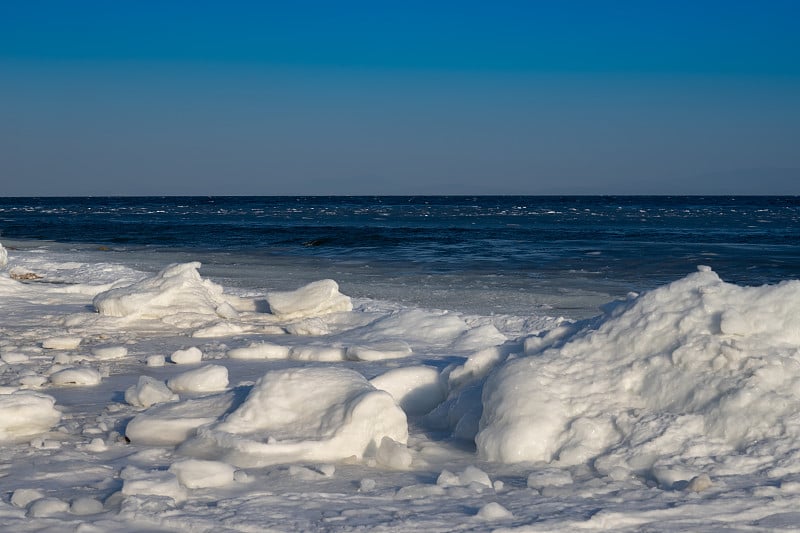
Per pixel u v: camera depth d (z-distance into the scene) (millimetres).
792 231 51812
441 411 7062
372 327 12195
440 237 44062
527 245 37125
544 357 6496
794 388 5523
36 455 5898
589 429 5777
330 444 5844
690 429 5551
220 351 11070
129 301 14016
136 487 4855
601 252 32438
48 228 55625
